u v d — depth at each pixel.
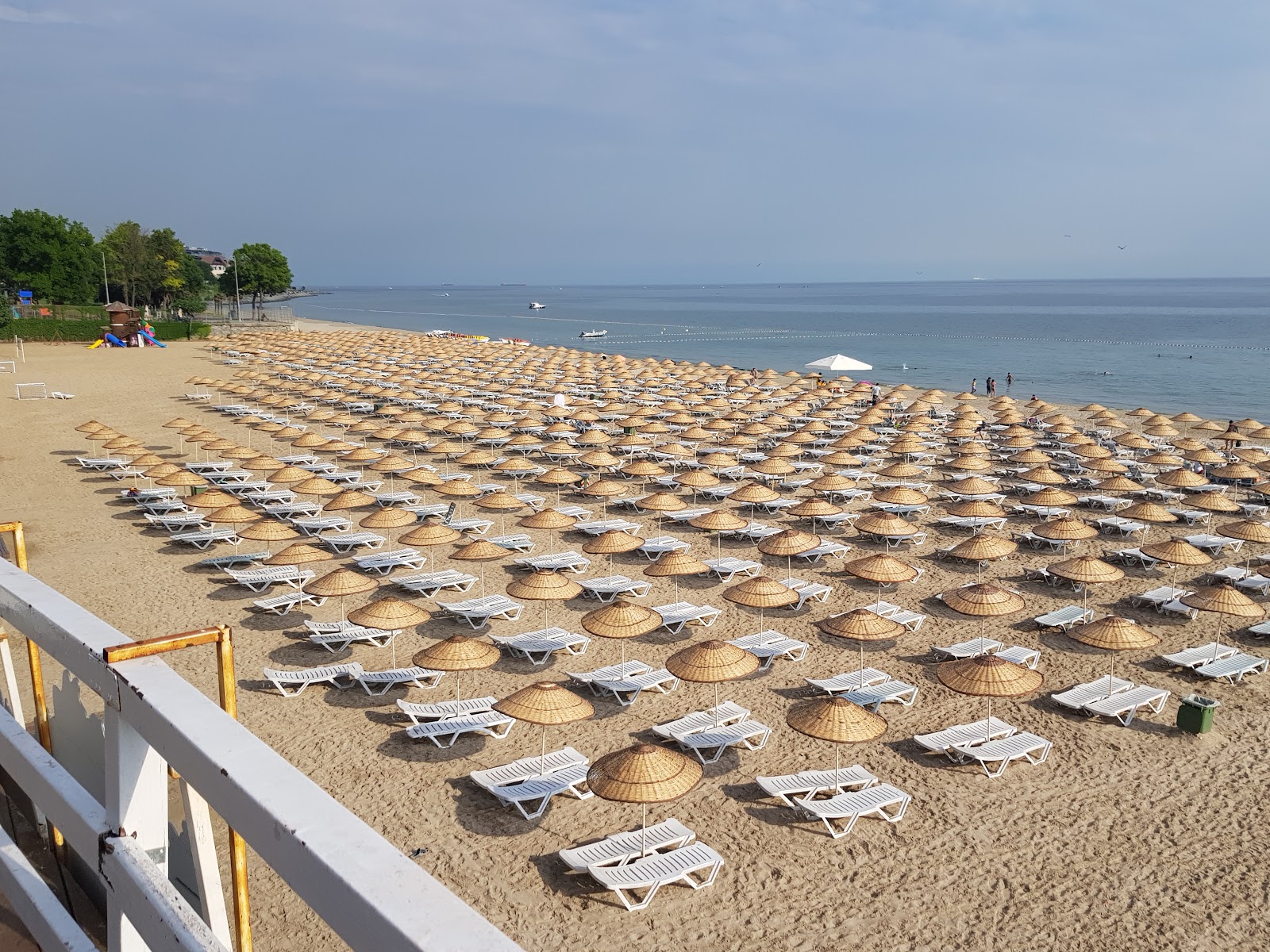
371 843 1.38
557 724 12.84
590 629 16.03
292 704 15.24
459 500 28.02
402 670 16.05
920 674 16.78
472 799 12.69
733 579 21.61
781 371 75.69
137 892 1.79
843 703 13.08
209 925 2.37
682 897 10.82
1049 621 18.67
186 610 19.16
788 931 10.30
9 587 2.48
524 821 12.19
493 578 21.50
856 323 145.62
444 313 182.12
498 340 95.00
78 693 4.11
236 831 1.54
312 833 1.38
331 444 32.28
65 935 2.10
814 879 11.15
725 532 23.88
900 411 46.00
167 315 98.12
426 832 11.94
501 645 17.75
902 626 18.66
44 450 33.84
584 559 22.50
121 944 1.95
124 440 31.20
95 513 26.00
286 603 19.03
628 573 21.92
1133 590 21.16
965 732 14.02
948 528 26.16
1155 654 17.62
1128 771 13.55
